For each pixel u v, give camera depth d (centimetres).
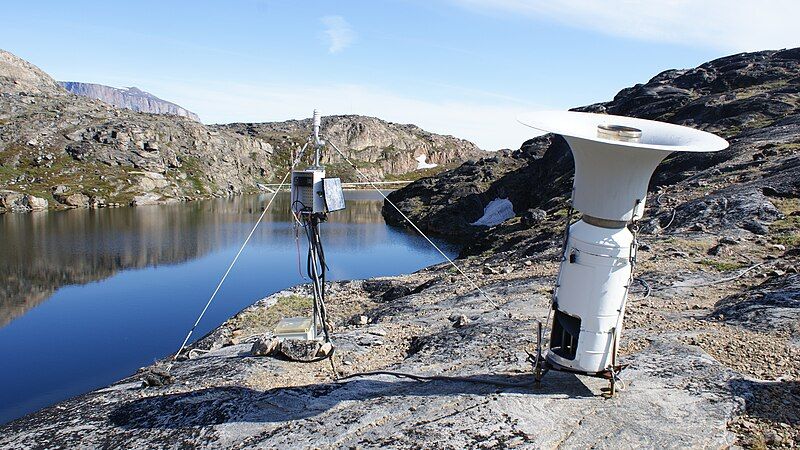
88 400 775
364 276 3822
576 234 634
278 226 6981
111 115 14012
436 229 6900
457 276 1986
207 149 14038
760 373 733
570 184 4784
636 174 591
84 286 3691
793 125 3641
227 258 4656
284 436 600
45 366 2261
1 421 1784
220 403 693
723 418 605
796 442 559
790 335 852
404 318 1336
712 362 757
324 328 950
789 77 5656
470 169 8656
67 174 10456
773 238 1664
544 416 616
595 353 638
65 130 12031
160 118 15162
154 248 5212
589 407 635
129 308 3120
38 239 5769
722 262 1473
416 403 659
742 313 988
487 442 564
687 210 2159
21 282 3834
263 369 894
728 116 4678
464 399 661
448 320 1196
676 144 609
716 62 7138
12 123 11875
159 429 639
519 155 8812
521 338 948
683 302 1140
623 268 620
